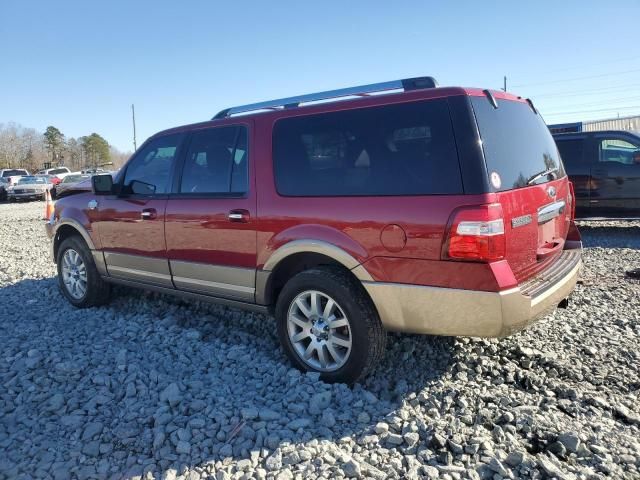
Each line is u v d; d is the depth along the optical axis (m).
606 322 4.63
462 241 2.93
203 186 4.28
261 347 4.30
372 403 3.27
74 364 3.80
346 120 3.48
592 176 9.23
